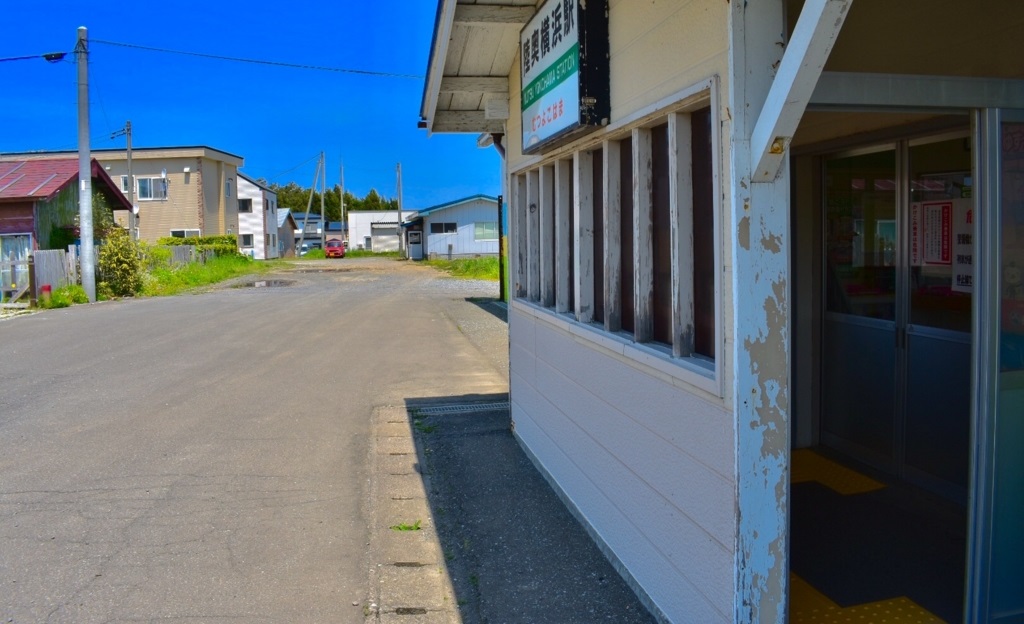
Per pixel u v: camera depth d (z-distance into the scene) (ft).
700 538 9.91
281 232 206.80
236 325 49.24
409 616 12.23
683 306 10.47
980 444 9.21
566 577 13.20
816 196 16.83
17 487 18.38
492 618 12.00
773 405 8.58
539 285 19.11
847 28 10.06
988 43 9.91
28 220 75.25
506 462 19.66
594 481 14.33
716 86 8.97
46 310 60.13
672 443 10.68
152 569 13.94
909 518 13.64
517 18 16.81
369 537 15.38
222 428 23.73
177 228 145.59
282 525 16.03
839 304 16.60
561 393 16.43
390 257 198.59
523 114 17.19
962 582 11.47
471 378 31.58
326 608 12.53
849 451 16.44
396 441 22.17
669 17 10.31
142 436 22.80
